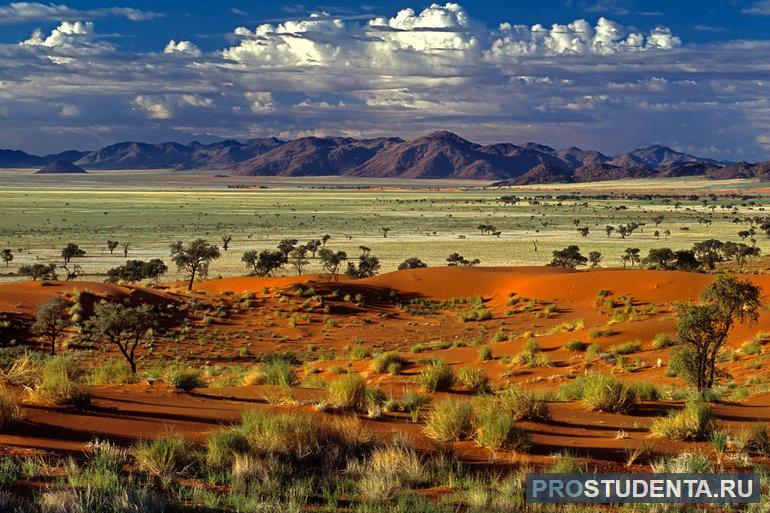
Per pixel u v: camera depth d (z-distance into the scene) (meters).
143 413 13.01
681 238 178.25
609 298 58.66
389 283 72.06
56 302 43.41
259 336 52.88
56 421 11.40
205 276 96.44
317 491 8.74
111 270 103.12
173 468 9.02
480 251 148.62
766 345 29.14
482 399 15.28
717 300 21.61
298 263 111.19
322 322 58.12
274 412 13.46
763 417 15.52
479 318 58.62
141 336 47.25
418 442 11.46
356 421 11.77
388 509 8.03
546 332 43.31
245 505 7.71
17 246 153.62
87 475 8.29
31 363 15.24
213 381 26.08
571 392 18.52
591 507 8.34
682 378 24.25
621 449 11.38
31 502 7.23
